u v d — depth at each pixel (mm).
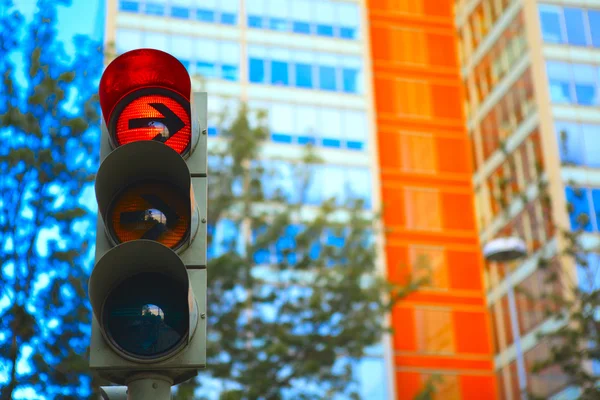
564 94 52750
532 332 48281
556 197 49031
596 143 51531
